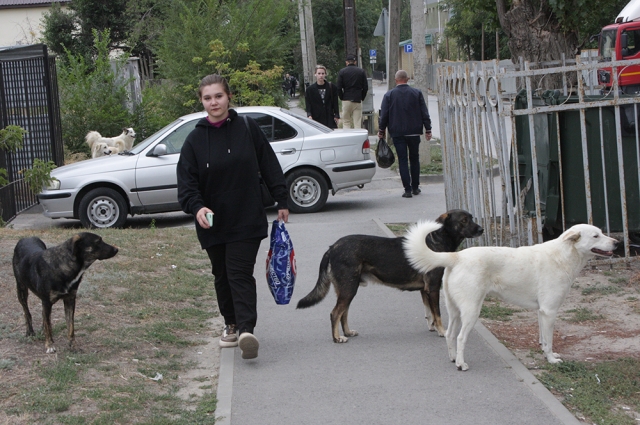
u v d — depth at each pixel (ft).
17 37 157.79
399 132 44.52
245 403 15.76
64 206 38.93
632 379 16.53
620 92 29.55
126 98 68.85
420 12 54.54
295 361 18.40
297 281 26.21
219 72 67.26
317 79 54.24
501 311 22.11
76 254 17.66
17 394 15.28
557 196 26.86
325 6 188.03
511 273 17.21
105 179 38.93
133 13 115.85
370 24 209.77
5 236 31.07
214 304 23.97
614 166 26.16
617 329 20.15
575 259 17.35
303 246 31.48
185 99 69.41
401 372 17.35
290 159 40.98
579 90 24.85
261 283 26.58
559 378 16.71
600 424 14.48
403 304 23.34
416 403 15.51
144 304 22.93
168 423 14.49
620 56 73.92
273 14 72.08
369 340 19.93
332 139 41.39
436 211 40.11
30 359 17.46
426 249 17.03
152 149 39.99
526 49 34.63
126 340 19.40
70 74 68.18
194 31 69.36
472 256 17.04
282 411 15.31
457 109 29.68
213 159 17.97
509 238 27.14
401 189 49.65
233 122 18.35
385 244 19.84
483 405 15.28
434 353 18.60
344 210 42.06
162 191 39.47
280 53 72.74
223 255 18.80
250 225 18.13
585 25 36.52
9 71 47.44
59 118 53.78
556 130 26.45
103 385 16.14
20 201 41.52
